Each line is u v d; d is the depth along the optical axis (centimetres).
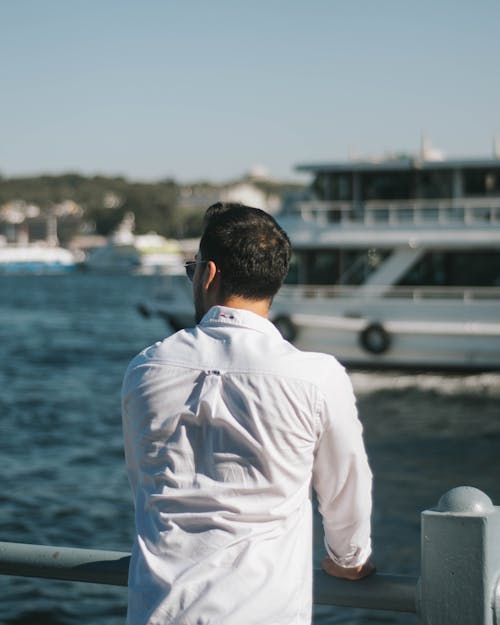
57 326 4750
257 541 188
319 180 2300
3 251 17125
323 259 2227
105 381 2559
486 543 194
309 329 2178
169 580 185
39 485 1272
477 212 2167
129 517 1105
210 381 198
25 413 1966
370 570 212
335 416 196
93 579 227
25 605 785
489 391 2059
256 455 192
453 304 2103
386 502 1154
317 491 205
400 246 2166
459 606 197
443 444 1546
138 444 202
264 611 181
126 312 6084
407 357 2125
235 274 207
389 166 2216
